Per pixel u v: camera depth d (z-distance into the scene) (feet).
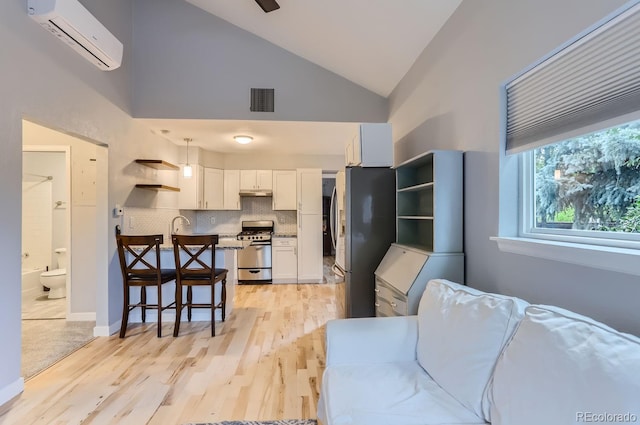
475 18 6.65
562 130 4.61
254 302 14.80
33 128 11.73
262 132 14.73
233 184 19.69
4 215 6.73
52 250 17.04
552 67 4.79
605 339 3.03
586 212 4.61
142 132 13.33
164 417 6.20
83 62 9.42
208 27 12.75
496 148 5.95
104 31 8.79
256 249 18.99
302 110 13.03
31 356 8.93
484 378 4.04
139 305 10.84
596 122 4.09
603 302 3.94
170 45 12.62
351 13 9.11
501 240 5.63
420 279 6.83
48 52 8.02
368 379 4.86
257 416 6.24
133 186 12.51
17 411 6.38
